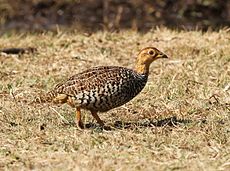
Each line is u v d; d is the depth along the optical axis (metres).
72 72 18.36
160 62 18.91
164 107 15.81
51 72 18.41
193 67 18.27
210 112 15.33
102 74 13.81
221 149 13.00
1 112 15.20
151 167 11.98
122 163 12.17
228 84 16.91
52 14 29.45
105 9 29.72
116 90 13.78
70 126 14.40
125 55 19.66
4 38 21.78
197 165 12.07
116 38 20.91
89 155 12.63
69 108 15.53
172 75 17.78
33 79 17.70
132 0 30.05
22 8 29.75
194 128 14.23
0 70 18.52
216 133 13.74
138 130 14.00
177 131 14.03
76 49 20.00
